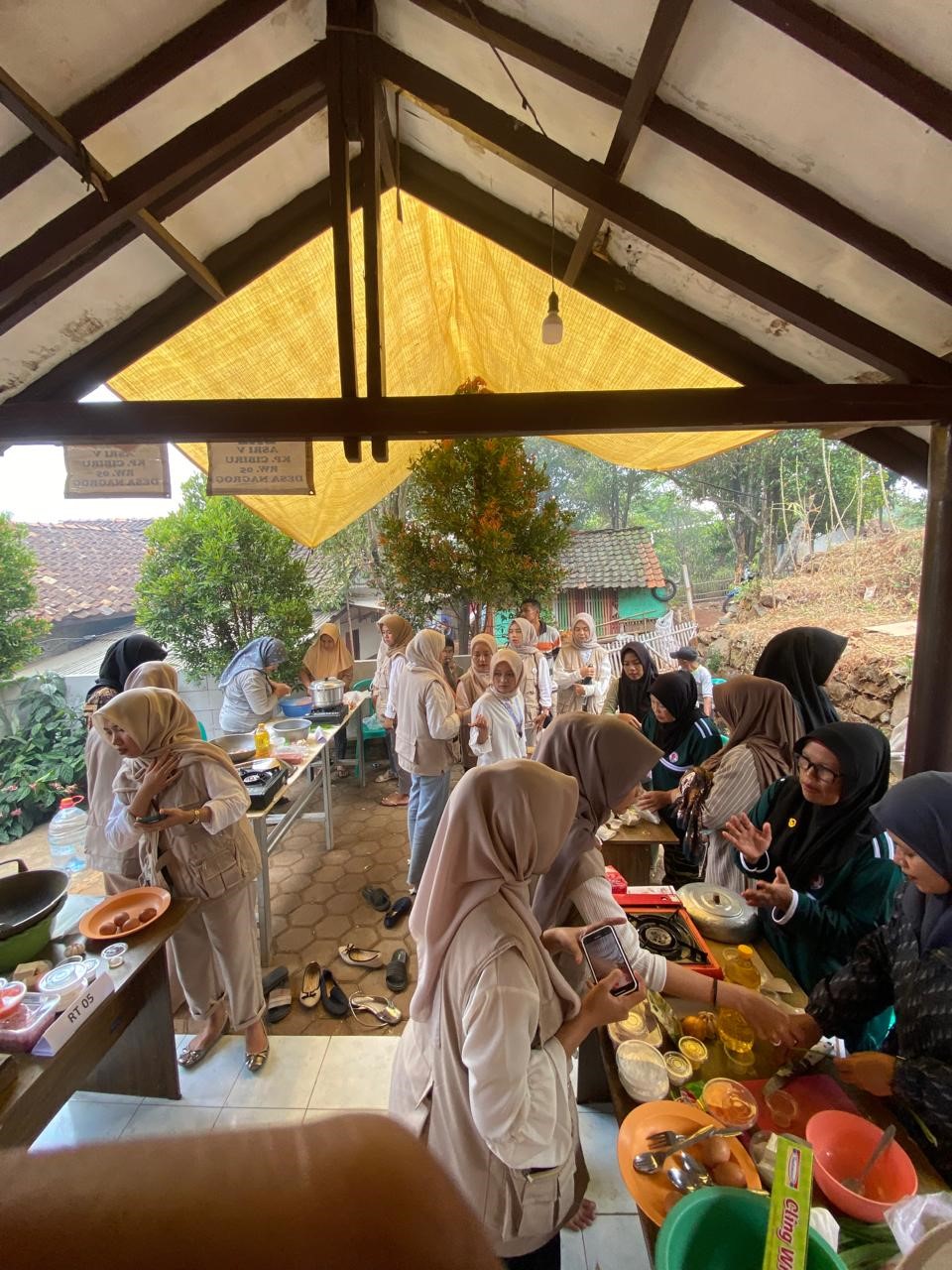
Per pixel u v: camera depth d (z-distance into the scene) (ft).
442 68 6.06
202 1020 8.52
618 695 13.14
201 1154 0.97
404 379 15.26
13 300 5.96
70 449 7.07
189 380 9.55
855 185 4.80
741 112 4.70
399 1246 0.96
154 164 5.59
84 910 6.79
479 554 16.76
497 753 11.38
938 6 3.48
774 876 5.96
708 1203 2.95
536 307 10.42
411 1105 3.92
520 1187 3.52
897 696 19.12
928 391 6.08
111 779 7.44
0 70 4.36
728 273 6.01
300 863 13.34
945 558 6.49
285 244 8.04
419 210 9.96
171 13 5.03
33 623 19.88
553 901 4.95
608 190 5.90
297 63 5.77
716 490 52.24
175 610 19.75
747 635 29.99
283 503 14.70
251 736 13.26
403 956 9.84
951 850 3.84
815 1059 4.18
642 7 4.30
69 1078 4.92
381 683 15.88
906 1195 3.22
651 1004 4.78
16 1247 0.76
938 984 3.71
